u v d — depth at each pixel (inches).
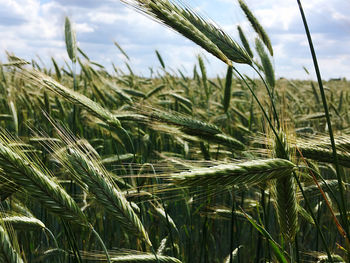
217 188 91.5
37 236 188.9
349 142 112.1
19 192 104.2
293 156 108.2
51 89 135.8
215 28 118.1
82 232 160.9
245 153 157.5
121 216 97.5
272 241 96.4
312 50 85.4
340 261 128.6
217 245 231.9
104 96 305.0
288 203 100.5
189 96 417.1
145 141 255.0
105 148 263.6
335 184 150.2
